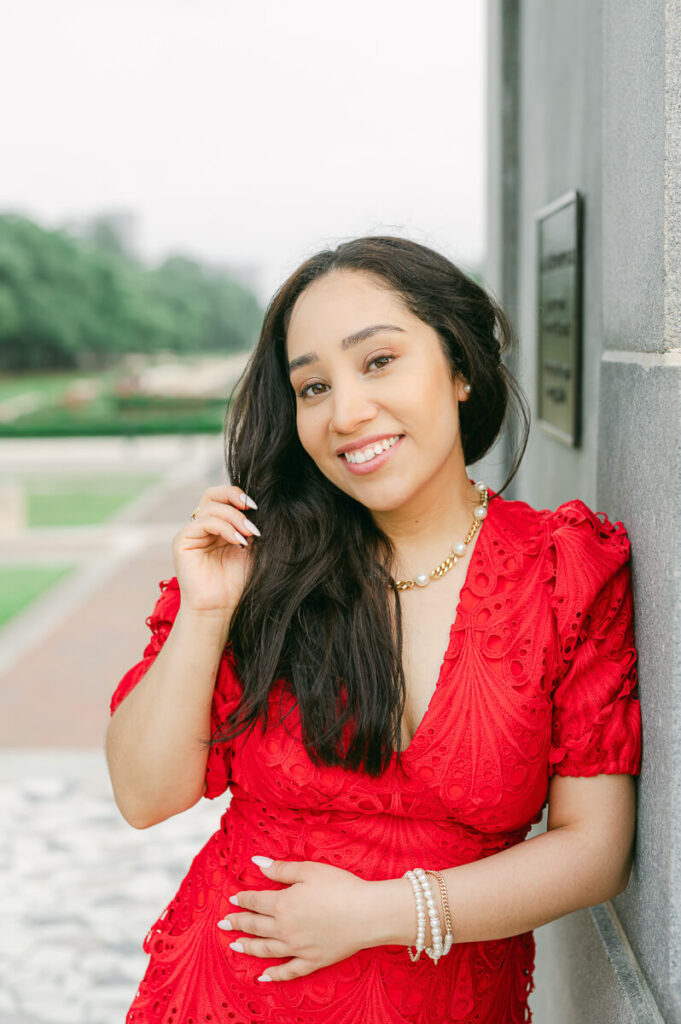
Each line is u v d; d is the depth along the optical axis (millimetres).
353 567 1523
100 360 52156
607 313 1764
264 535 1565
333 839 1483
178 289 53938
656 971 1439
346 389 1442
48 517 15273
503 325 1640
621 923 1677
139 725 1564
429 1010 1469
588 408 2293
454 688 1434
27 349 51344
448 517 1562
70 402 37875
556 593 1470
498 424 1662
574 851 1447
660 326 1389
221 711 1573
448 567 1539
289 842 1506
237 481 1643
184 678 1538
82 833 4668
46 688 6887
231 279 55375
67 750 5680
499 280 3910
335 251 1542
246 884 1543
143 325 52469
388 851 1474
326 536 1548
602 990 1650
